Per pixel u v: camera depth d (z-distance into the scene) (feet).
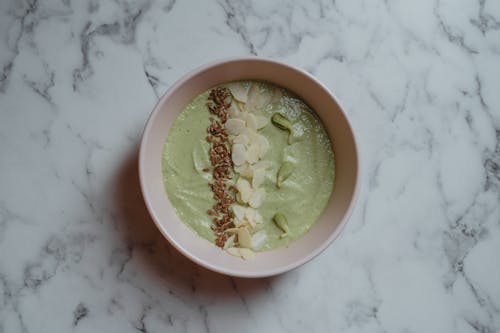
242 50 1.64
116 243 1.61
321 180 1.54
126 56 1.63
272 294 1.63
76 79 1.62
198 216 1.52
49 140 1.61
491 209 1.68
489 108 1.68
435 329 1.65
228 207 1.52
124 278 1.61
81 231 1.61
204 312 1.61
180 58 1.63
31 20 1.63
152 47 1.63
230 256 1.51
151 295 1.61
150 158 1.47
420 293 1.65
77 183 1.61
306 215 1.53
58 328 1.59
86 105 1.62
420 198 1.66
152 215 1.41
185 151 1.52
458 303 1.66
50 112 1.61
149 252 1.61
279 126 1.53
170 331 1.60
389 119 1.66
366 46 1.67
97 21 1.63
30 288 1.60
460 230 1.67
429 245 1.66
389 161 1.66
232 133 1.53
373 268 1.65
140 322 1.60
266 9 1.65
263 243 1.52
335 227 1.47
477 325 1.65
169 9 1.64
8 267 1.60
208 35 1.64
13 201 1.61
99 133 1.61
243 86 1.54
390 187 1.66
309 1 1.66
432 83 1.68
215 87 1.53
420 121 1.67
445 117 1.68
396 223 1.65
